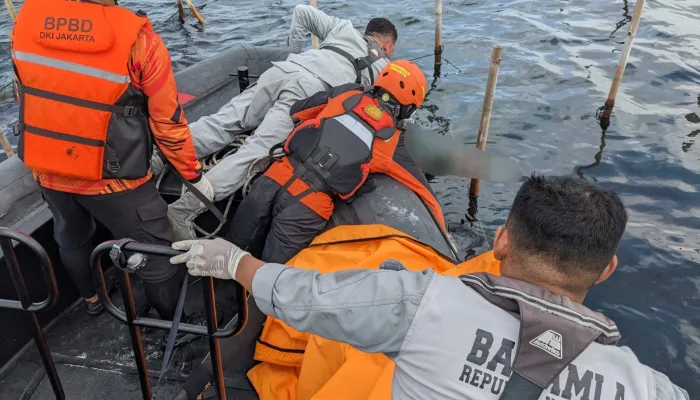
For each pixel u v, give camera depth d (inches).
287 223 111.6
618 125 232.5
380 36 154.2
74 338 109.0
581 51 295.4
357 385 77.7
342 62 142.9
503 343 42.6
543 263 45.9
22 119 79.6
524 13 348.5
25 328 105.7
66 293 114.9
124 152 81.1
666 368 139.9
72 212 89.5
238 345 90.6
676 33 310.2
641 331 149.0
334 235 110.3
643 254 171.9
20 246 101.1
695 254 171.2
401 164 133.5
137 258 59.2
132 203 87.0
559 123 236.2
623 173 206.1
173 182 125.0
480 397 42.0
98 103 76.7
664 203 191.3
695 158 211.3
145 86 79.6
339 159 111.7
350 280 48.8
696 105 244.2
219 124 138.1
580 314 42.3
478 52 301.4
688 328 149.6
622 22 328.5
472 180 199.0
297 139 114.6
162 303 99.1
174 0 404.8
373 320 45.9
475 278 46.1
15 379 100.5
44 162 79.6
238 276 54.1
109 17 75.4
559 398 40.6
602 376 41.5
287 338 93.9
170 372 102.3
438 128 235.6
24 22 76.9
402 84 119.5
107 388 99.7
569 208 45.2
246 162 124.7
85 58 75.1
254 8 385.1
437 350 43.5
